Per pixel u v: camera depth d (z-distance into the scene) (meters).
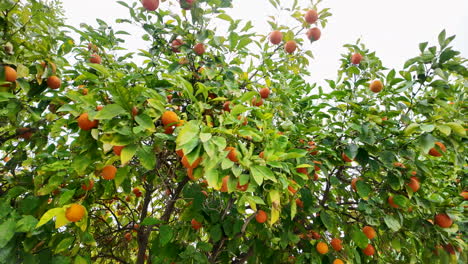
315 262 2.76
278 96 3.18
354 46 3.34
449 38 2.52
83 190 2.30
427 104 2.69
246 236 3.34
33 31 2.67
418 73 2.70
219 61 3.01
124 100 1.63
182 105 2.81
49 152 2.59
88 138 1.81
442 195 3.38
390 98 3.07
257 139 2.06
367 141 2.66
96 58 3.09
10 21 2.40
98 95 2.07
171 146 2.34
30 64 2.54
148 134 1.68
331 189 3.64
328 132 3.18
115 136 1.59
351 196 3.41
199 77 2.90
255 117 2.76
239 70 3.03
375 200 3.01
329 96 3.30
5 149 3.03
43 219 1.48
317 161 2.86
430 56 2.61
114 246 3.60
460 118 2.54
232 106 2.29
